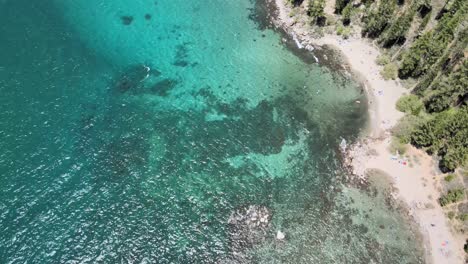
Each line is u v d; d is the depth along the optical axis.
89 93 78.69
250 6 98.88
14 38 84.81
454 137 71.06
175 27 94.06
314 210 67.25
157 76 83.75
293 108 80.56
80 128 73.31
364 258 62.84
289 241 63.69
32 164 67.75
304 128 77.62
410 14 85.75
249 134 76.19
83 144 71.38
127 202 65.75
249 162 72.44
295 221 65.81
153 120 76.44
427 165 72.50
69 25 90.62
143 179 68.69
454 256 63.06
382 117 79.44
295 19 95.69
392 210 67.69
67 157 69.44
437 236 64.94
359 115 79.75
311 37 92.62
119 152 71.38
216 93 81.94
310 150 74.69
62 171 67.69
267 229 64.62
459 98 79.94
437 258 62.94
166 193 67.44
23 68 79.94
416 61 82.56
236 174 70.69
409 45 89.19
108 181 67.69
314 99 82.12
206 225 64.31
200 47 90.25
